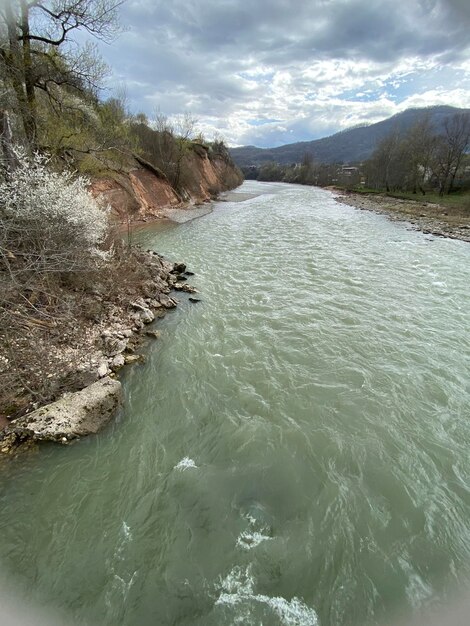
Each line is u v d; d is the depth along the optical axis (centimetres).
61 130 1479
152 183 3108
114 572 424
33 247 891
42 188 887
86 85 1445
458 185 5203
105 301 1027
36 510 493
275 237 2305
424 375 832
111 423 652
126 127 2447
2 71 1126
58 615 382
